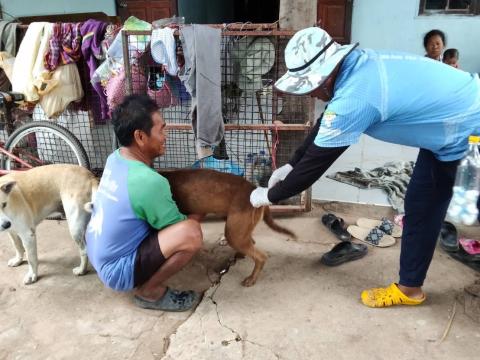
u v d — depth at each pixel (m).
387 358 1.83
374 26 6.74
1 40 3.36
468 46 6.58
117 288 2.08
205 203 2.25
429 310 2.12
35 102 3.22
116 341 1.95
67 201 2.38
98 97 3.43
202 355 1.86
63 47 3.08
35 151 3.74
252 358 1.84
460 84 1.69
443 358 1.82
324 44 1.57
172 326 2.04
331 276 2.42
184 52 2.59
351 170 4.08
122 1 6.80
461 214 1.65
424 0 6.51
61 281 2.39
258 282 2.37
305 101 3.06
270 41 2.81
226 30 2.74
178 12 6.98
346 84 1.60
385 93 1.60
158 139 1.99
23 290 2.31
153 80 2.90
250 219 2.22
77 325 2.05
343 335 1.96
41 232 2.98
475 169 1.63
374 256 2.62
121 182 1.92
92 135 3.73
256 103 3.10
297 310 2.14
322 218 3.07
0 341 1.95
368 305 2.15
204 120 2.65
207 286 2.35
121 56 2.82
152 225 2.01
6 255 2.68
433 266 2.49
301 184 1.78
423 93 1.64
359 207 3.32
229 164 3.23
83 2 6.74
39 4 6.69
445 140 1.74
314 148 1.69
